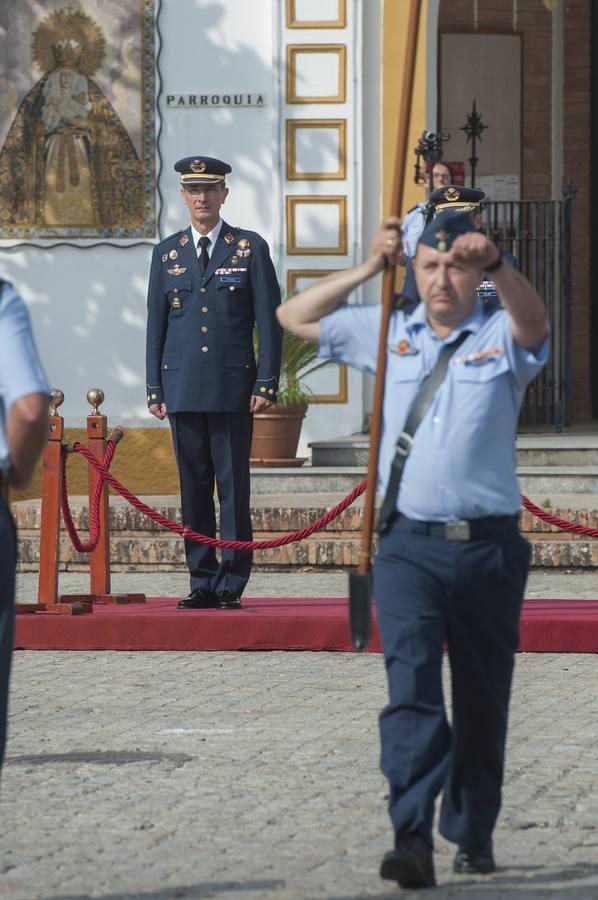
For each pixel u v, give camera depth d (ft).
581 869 44.27
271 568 110.32
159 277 84.23
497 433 42.93
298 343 126.31
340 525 110.52
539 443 125.39
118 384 137.59
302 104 136.46
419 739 42.45
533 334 42.52
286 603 87.40
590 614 82.17
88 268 137.90
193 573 85.10
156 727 63.05
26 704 67.72
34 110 137.90
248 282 83.35
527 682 72.02
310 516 110.01
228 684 72.08
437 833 48.67
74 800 51.98
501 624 43.27
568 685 71.31
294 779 54.70
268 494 121.29
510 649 43.70
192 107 137.08
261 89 136.67
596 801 51.75
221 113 136.87
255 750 59.06
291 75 136.46
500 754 43.96
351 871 43.96
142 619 81.10
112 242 137.39
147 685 71.87
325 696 69.21
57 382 137.69
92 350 137.59
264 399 82.84
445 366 43.14
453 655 43.88
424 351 43.57
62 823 49.21
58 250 137.90
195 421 83.61
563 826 48.85
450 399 42.86
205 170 83.05
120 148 137.39
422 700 42.68
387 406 43.96
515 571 43.16
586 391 166.71
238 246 83.51
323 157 136.56
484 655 43.55
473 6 165.68
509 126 166.91
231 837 47.52
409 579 43.14
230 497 83.66
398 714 42.70
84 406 137.69
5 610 39.24
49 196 138.00
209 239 83.66
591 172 166.91
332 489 121.90
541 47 166.91
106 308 137.59
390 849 46.01
